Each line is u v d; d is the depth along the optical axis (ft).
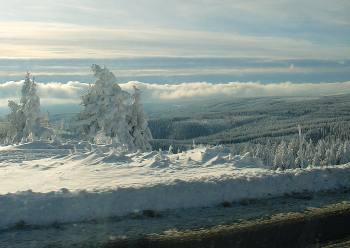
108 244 41.83
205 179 58.23
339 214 53.06
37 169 75.20
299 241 44.50
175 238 43.73
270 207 54.90
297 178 63.00
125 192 52.49
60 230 45.62
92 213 49.49
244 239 44.11
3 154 97.66
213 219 49.70
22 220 47.03
